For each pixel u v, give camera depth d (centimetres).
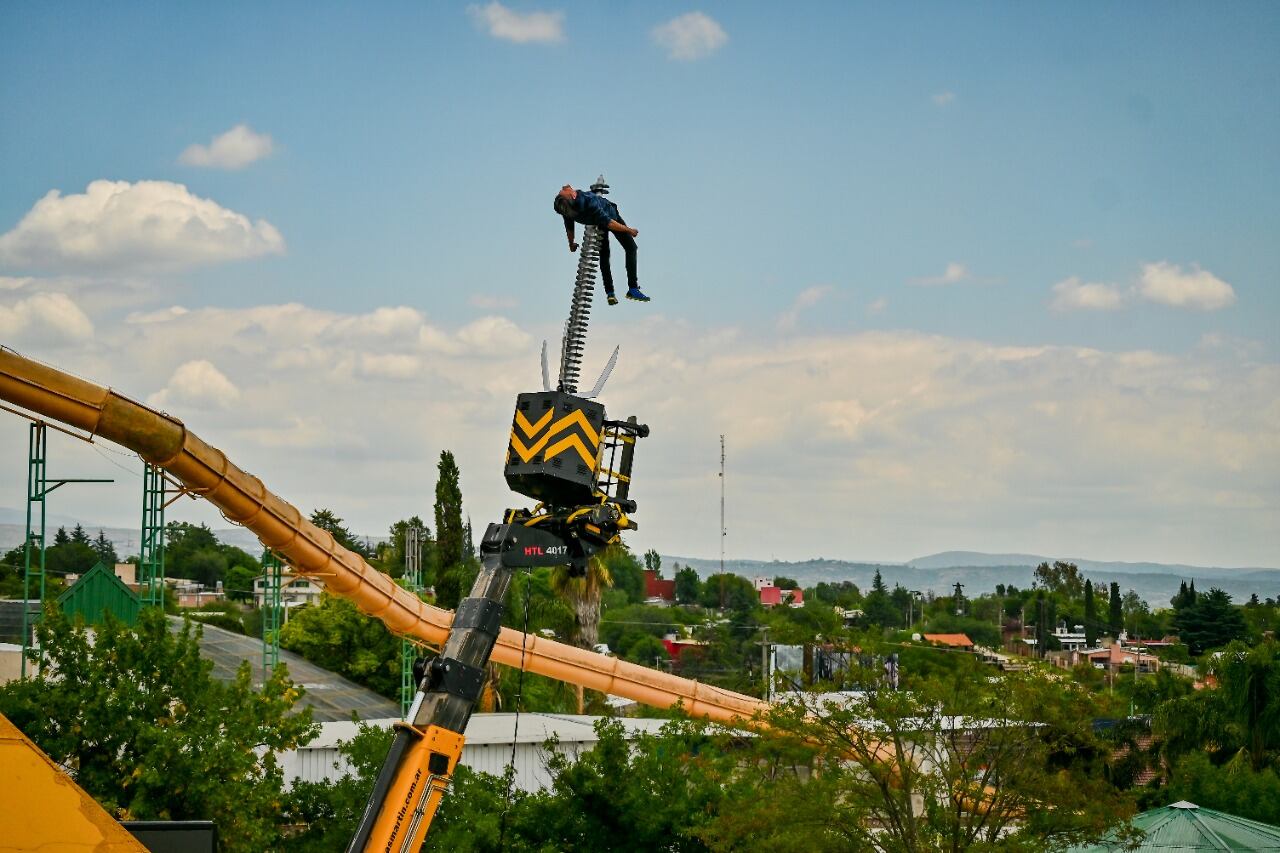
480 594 2436
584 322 2533
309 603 10931
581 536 2522
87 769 4300
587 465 2492
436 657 2384
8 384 2848
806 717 3906
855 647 3959
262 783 4394
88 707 4325
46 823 1480
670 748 4350
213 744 4275
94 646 4538
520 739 6319
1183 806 5122
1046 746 3772
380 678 9981
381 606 4112
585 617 8938
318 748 6241
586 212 2488
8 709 4303
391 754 2327
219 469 3228
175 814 4219
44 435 6141
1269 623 19612
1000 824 3747
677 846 4194
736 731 4209
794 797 3725
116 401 2962
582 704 9688
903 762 3703
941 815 3766
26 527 6100
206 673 4541
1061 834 3738
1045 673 3847
